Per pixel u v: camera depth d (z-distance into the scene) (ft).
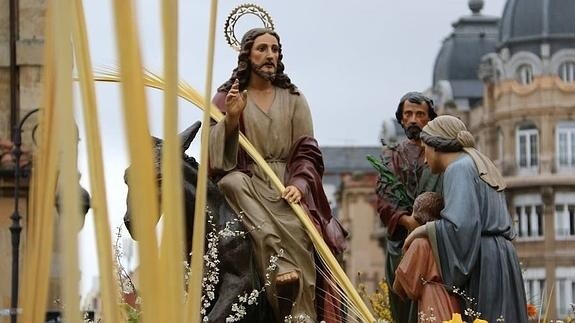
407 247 33.35
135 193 12.63
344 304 35.04
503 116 261.24
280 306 35.40
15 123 72.90
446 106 268.62
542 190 256.73
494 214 33.14
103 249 12.64
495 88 261.44
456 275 32.71
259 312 35.73
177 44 12.68
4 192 65.16
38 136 12.53
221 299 34.83
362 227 276.82
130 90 12.57
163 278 12.70
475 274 32.89
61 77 12.16
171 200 12.78
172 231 12.75
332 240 36.55
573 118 257.96
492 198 33.19
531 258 255.70
